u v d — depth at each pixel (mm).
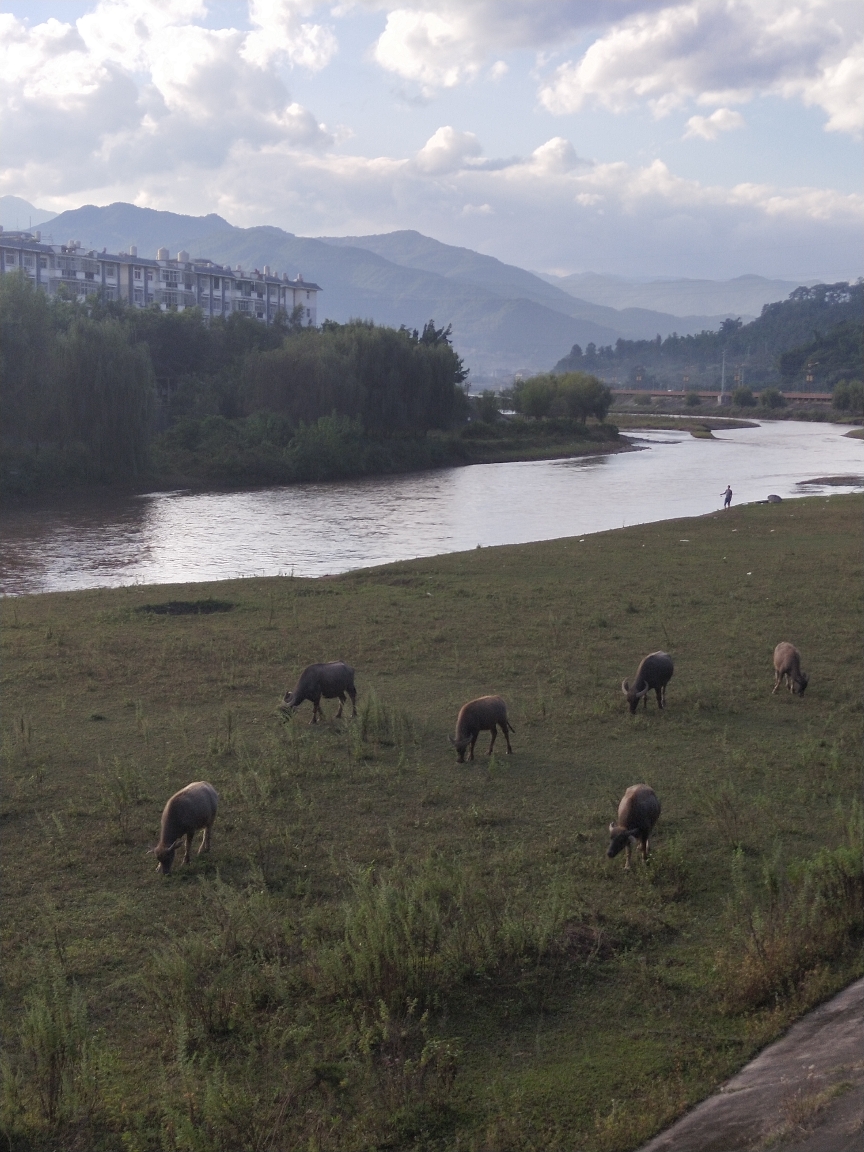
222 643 23641
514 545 41188
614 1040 8211
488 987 8961
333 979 8945
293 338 96250
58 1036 7738
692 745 16203
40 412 65438
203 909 10586
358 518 55656
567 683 19922
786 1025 8203
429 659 22156
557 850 12078
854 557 35875
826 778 14344
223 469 74250
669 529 44906
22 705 18734
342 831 12805
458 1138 7027
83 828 12969
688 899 10750
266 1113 7211
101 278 141125
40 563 41219
